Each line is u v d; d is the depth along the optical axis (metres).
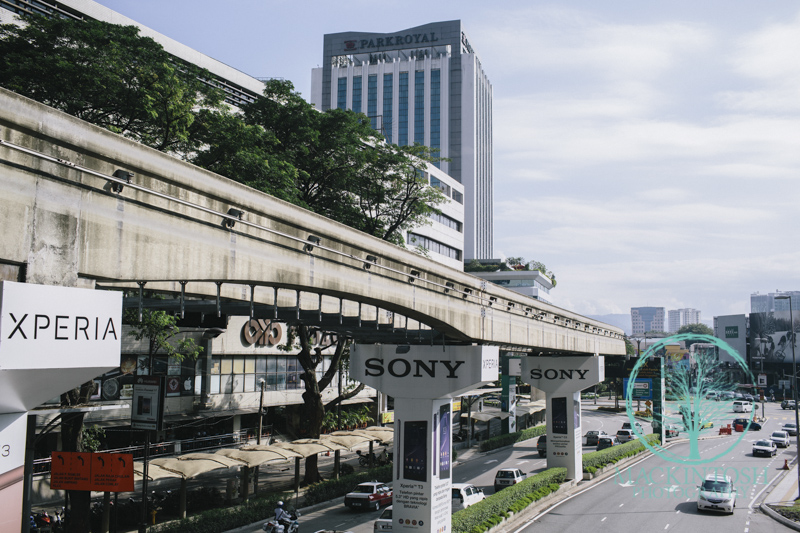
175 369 42.34
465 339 29.55
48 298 10.92
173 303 22.33
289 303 22.20
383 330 27.92
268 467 44.12
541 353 47.09
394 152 44.94
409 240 67.88
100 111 29.00
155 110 28.53
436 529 26.17
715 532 29.23
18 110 10.72
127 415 37.53
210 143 33.03
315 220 19.22
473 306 29.23
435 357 27.17
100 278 12.52
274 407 52.78
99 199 12.38
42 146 11.23
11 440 11.05
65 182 11.66
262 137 35.12
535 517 32.16
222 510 27.77
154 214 13.71
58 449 33.19
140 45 29.84
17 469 11.16
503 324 32.66
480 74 186.38
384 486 34.31
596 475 44.81
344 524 29.59
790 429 69.75
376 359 27.94
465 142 171.88
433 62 175.62
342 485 35.59
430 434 26.55
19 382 10.61
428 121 173.62
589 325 47.94
